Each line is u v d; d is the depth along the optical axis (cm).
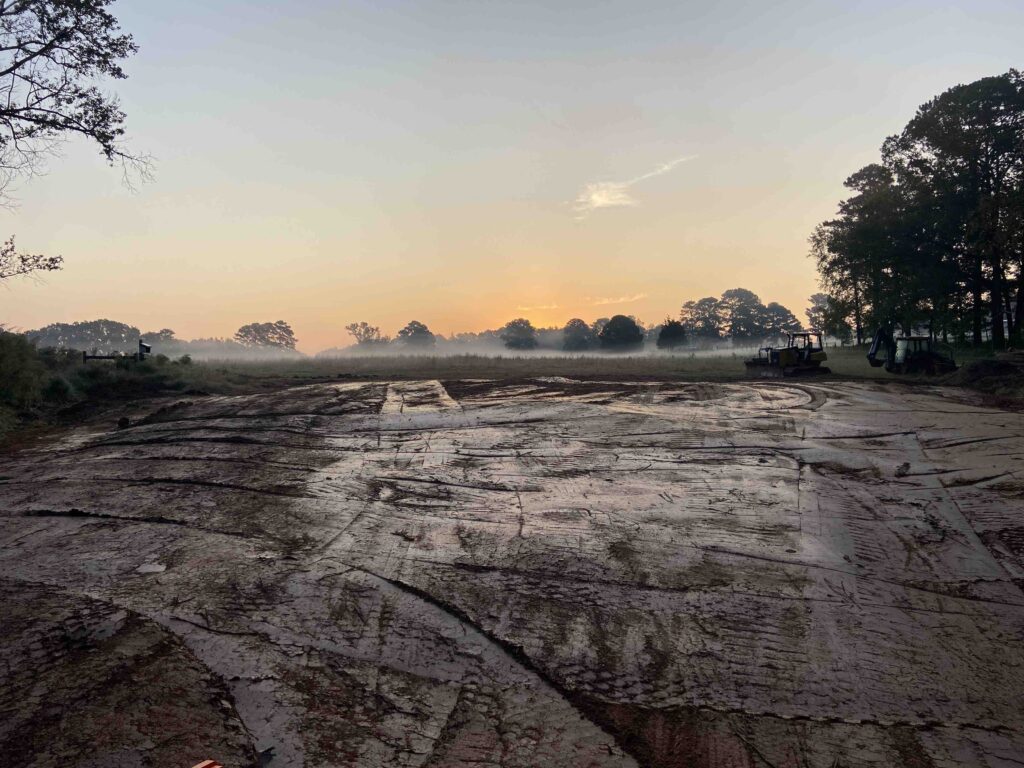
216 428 1388
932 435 1215
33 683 414
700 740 381
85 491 905
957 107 3862
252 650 467
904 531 726
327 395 1906
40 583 582
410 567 625
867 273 4131
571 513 791
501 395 1842
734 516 775
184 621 508
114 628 493
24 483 963
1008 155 3888
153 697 402
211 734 371
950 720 402
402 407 1641
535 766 356
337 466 1045
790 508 805
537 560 642
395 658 464
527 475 976
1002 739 384
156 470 1027
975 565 636
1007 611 544
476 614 530
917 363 2541
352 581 590
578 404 1608
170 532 727
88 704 392
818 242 5191
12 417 1539
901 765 361
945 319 3953
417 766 354
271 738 373
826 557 651
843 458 1054
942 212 3881
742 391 1886
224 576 598
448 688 431
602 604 549
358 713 401
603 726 393
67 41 1670
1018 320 3922
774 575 609
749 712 409
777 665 461
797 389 1947
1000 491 866
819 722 399
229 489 909
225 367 3338
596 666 459
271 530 735
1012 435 1196
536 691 429
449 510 809
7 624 496
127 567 621
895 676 449
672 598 561
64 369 2134
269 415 1545
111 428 1459
